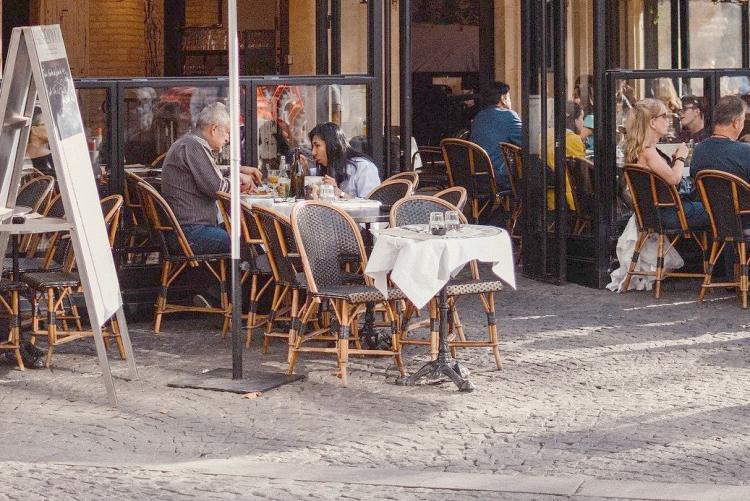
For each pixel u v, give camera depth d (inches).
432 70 1022.4
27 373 426.6
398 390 398.9
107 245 414.0
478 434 346.9
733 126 563.2
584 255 597.9
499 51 943.0
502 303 553.3
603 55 580.1
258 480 303.6
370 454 329.7
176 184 504.1
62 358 448.8
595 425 353.4
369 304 457.1
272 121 543.2
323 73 728.3
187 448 337.1
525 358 441.7
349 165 534.9
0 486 298.2
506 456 325.1
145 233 522.3
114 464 318.0
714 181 535.2
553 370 423.2
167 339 485.7
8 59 391.9
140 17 918.4
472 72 1026.7
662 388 396.5
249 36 964.0
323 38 723.4
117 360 445.4
